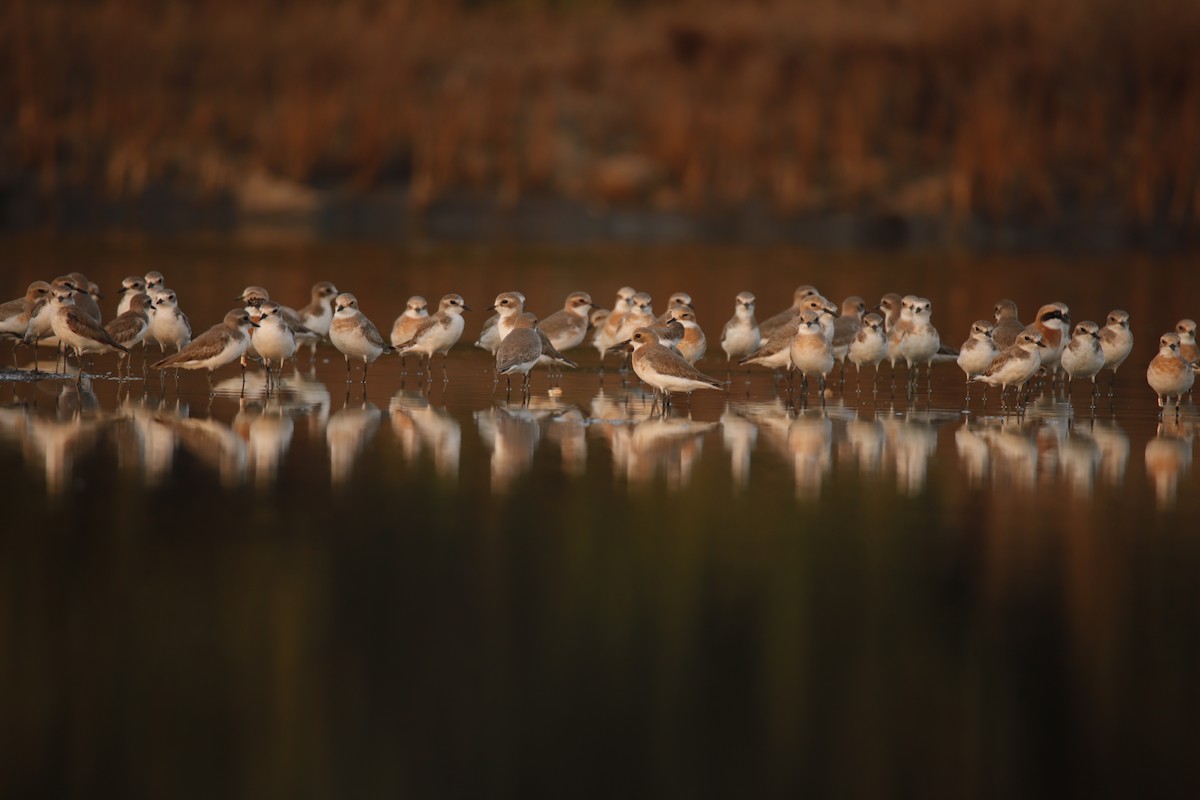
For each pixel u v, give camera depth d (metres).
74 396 23.08
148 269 41.25
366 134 61.03
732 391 25.30
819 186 62.09
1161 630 13.50
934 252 53.81
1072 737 11.77
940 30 63.94
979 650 13.12
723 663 12.81
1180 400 23.97
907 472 18.95
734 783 11.11
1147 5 62.91
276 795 10.82
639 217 61.03
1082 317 35.25
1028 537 16.05
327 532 15.77
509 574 14.64
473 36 67.25
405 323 25.95
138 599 13.77
